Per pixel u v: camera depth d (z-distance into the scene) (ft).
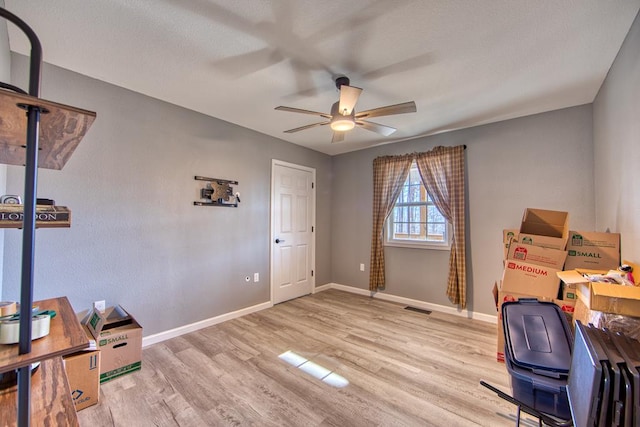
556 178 9.73
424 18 5.47
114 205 8.12
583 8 5.18
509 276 7.85
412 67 7.18
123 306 8.29
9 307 3.43
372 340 9.21
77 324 3.07
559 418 4.29
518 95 8.70
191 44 6.31
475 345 8.90
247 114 10.34
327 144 14.25
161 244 9.12
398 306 12.87
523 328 5.10
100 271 7.86
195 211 10.02
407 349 8.61
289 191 13.82
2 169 5.88
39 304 4.08
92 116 2.31
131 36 6.04
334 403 6.15
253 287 11.99
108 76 7.66
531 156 10.21
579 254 7.34
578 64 6.99
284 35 5.99
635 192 5.78
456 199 11.66
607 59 6.77
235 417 5.70
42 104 2.03
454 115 10.30
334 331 9.94
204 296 10.24
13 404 2.76
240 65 7.14
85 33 5.93
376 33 5.90
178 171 9.55
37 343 2.49
